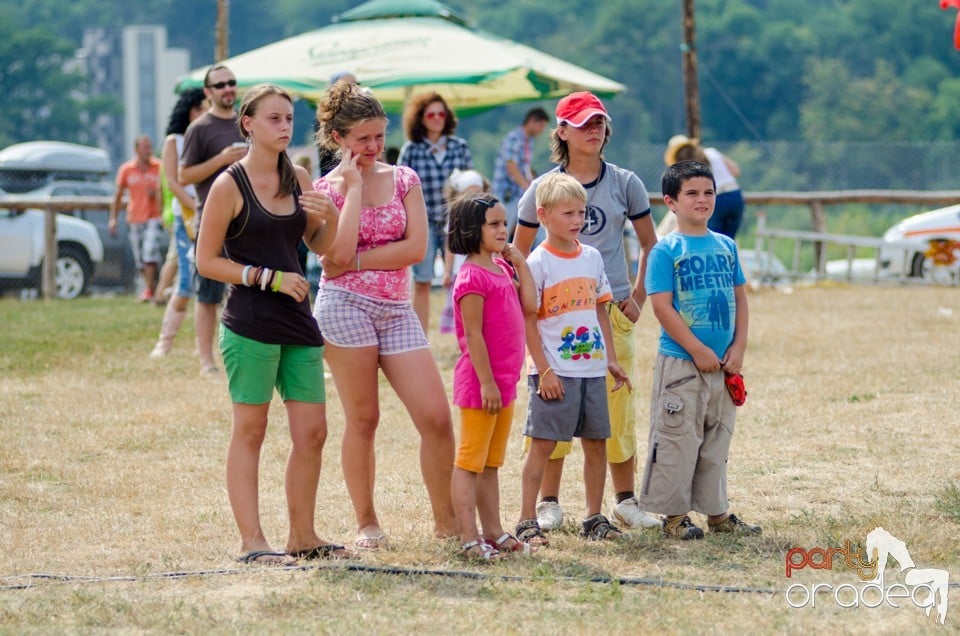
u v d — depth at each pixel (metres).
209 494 18.11
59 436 21.73
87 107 188.62
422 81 33.38
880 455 19.66
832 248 93.00
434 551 15.05
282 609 13.13
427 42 35.00
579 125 16.31
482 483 15.20
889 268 50.09
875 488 17.86
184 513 17.14
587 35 168.50
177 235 29.62
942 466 18.86
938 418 21.86
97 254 49.97
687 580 14.11
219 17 48.19
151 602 13.34
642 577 14.21
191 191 28.67
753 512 16.91
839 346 30.06
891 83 148.62
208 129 25.22
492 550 14.81
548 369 15.36
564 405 15.48
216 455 20.47
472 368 14.93
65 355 30.09
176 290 29.86
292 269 14.69
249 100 14.43
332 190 15.30
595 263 15.85
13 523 16.73
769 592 13.62
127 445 21.12
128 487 18.47
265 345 14.50
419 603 13.29
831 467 19.08
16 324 36.50
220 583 14.09
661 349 15.83
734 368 15.63
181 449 20.86
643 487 15.78
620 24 159.12
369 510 15.68
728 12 158.75
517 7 178.38
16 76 181.88
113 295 50.34
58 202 47.38
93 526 16.53
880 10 161.50
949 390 24.14
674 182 15.83
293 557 14.79
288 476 14.84
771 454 19.88
